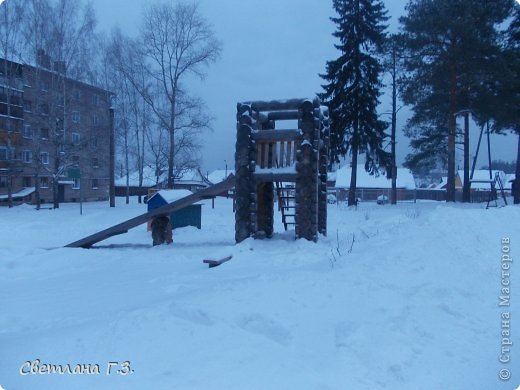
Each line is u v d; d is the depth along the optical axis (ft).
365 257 26.30
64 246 44.09
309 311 18.83
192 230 55.98
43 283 29.86
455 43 90.99
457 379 14.83
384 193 210.79
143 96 127.03
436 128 111.04
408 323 17.98
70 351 15.21
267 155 39.37
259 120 40.96
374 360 15.15
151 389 12.71
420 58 96.17
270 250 34.94
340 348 15.69
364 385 13.73
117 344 15.38
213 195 43.70
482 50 88.74
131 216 74.18
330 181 242.37
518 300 22.06
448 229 31.22
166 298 21.90
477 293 22.76
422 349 16.49
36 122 111.86
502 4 90.27
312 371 13.99
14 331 18.99
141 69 127.44
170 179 126.21
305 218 37.70
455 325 18.81
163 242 45.34
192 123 129.70
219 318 17.15
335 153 108.27
